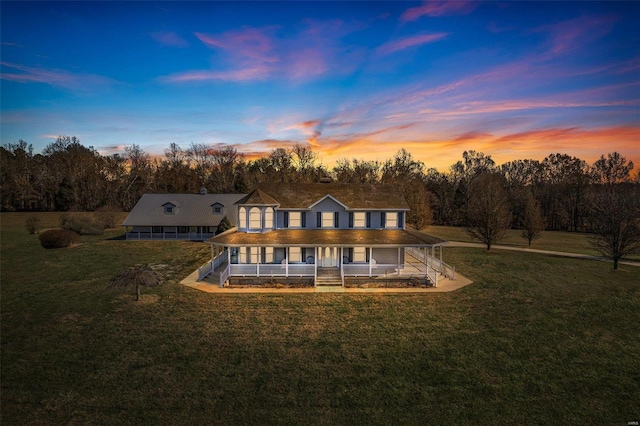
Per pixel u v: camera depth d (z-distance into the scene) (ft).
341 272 93.56
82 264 121.80
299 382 49.73
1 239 176.55
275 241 96.02
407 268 106.42
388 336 63.77
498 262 125.80
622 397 47.01
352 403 45.37
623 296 86.43
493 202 156.56
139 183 332.19
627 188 213.05
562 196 268.62
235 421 41.91
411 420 42.45
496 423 42.11
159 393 46.98
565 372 52.75
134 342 61.16
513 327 67.92
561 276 105.70
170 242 166.81
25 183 309.22
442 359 56.03
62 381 49.57
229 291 88.58
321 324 68.74
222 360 55.31
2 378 50.24
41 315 73.41
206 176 347.36
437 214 300.40
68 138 378.73
